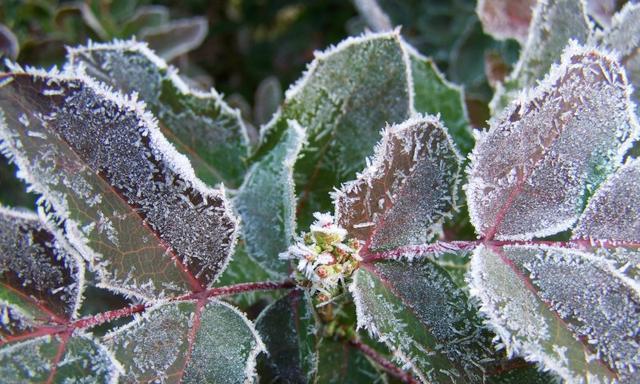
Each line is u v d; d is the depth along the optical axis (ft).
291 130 0.70
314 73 0.73
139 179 0.60
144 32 1.10
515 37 0.93
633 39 0.76
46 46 1.08
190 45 1.12
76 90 0.58
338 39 1.51
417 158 0.63
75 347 0.58
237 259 0.75
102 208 0.60
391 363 0.73
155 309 0.61
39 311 0.59
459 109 0.85
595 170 0.64
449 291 0.63
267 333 0.69
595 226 0.64
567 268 0.60
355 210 0.63
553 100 0.62
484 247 0.62
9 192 1.01
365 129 0.75
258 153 0.77
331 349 0.74
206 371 0.60
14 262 0.59
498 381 0.63
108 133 0.59
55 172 0.58
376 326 0.60
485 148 0.62
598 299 0.59
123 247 0.60
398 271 0.64
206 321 0.62
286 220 0.67
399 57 0.73
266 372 0.70
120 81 0.76
